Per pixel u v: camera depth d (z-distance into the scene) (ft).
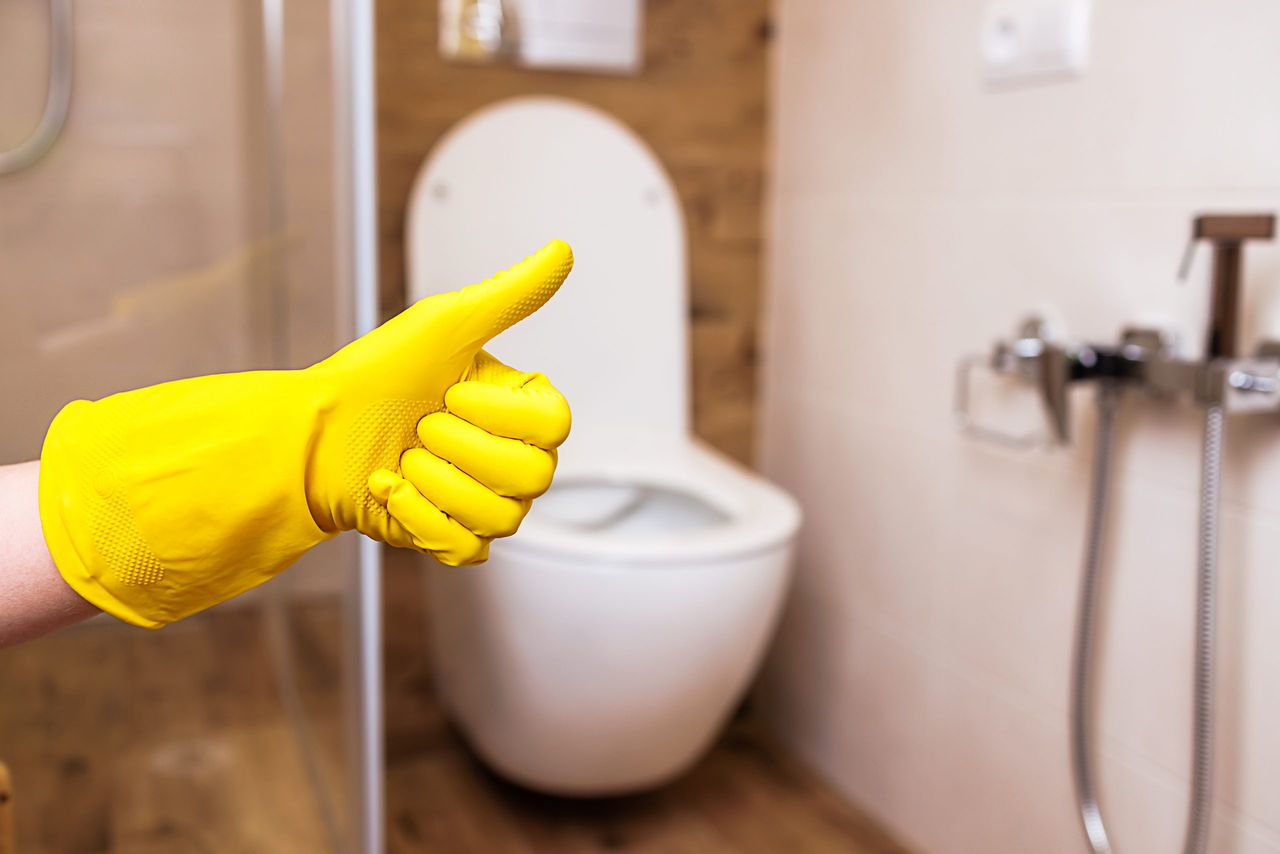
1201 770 3.04
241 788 4.30
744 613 3.81
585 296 4.85
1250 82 3.09
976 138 4.08
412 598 5.17
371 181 3.15
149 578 1.40
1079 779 3.50
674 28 5.17
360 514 1.47
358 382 1.43
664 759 4.14
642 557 3.62
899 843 4.62
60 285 3.14
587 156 4.85
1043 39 3.72
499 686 4.06
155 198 3.29
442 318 1.43
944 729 4.40
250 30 3.46
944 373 4.30
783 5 5.29
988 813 4.19
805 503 5.30
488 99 4.92
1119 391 3.41
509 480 1.42
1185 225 3.30
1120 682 3.61
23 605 1.38
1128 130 3.47
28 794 3.92
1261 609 3.13
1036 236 3.84
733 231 5.46
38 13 3.05
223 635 4.32
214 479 1.38
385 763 5.10
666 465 4.56
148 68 3.25
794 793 5.02
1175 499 3.38
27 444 3.09
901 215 4.51
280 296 3.59
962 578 4.27
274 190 3.59
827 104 4.97
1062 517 3.78
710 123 5.32
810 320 5.20
